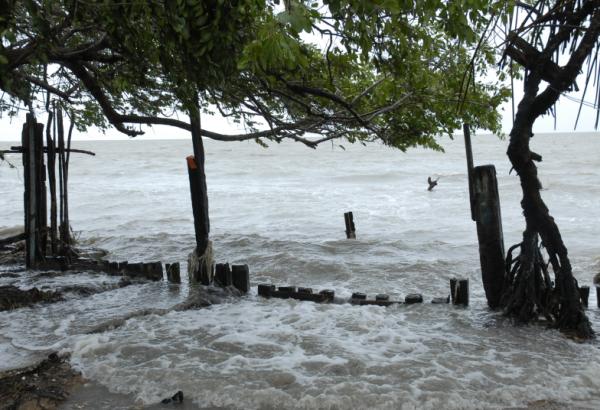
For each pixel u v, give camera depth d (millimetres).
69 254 10320
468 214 22422
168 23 4879
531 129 6090
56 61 6164
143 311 6910
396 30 5965
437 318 6582
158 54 5289
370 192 32156
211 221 20672
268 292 7809
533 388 4625
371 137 9625
